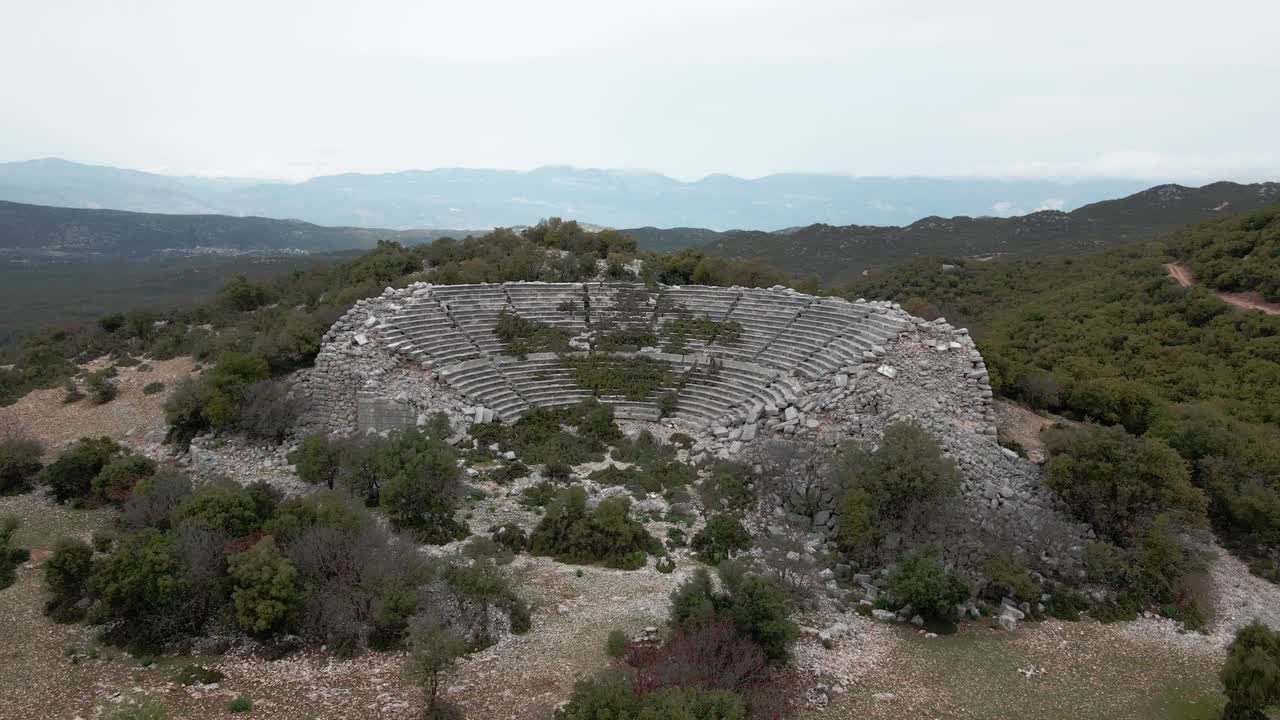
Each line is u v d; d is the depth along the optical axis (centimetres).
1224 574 3238
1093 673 2380
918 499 2970
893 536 2922
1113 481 3100
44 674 2127
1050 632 2619
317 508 2689
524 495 3594
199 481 3500
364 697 2017
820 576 2820
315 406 4278
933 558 2669
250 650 2266
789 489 3428
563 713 1848
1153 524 2998
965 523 2922
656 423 4803
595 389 5072
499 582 2359
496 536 3056
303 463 3484
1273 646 2058
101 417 4466
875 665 2300
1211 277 6191
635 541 3041
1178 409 4131
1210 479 3628
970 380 4025
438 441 3459
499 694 2022
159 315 6334
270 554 2392
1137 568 2912
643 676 1989
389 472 3192
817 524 3250
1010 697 2202
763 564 2841
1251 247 6316
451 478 3203
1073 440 3341
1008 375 4472
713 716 1734
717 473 3662
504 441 4281
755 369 4959
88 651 2241
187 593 2312
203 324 6047
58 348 5675
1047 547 3002
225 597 2373
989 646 2481
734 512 3366
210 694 2027
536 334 5459
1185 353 5153
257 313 5941
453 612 2438
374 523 2731
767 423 4119
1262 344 4931
